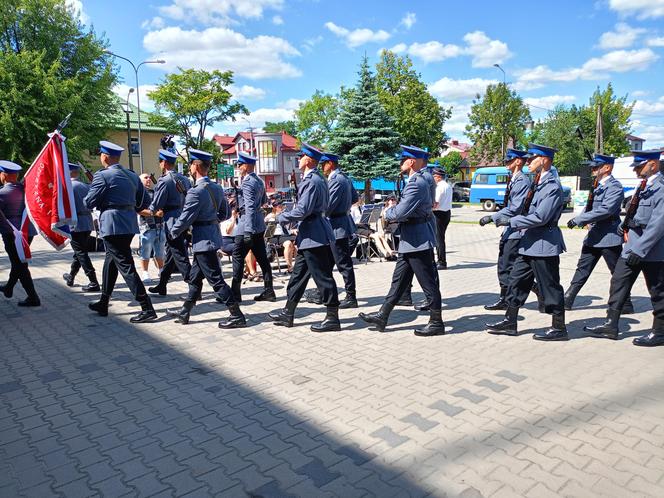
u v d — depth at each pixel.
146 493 2.92
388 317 6.12
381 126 24.62
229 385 4.42
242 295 7.82
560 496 2.83
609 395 4.09
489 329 5.74
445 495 2.86
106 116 30.48
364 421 3.73
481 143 41.06
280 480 3.02
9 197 7.09
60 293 8.02
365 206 11.67
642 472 3.04
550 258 5.29
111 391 4.34
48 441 3.52
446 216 9.84
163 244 8.64
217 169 23.88
